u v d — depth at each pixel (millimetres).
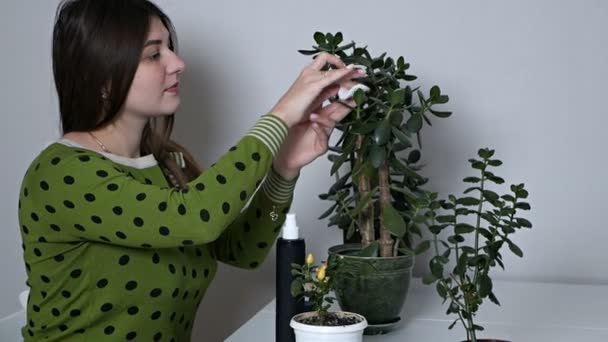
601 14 1673
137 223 1047
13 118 1896
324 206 1796
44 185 1082
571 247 1730
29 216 1118
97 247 1123
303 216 1809
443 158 1754
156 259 1167
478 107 1732
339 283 1289
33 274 1147
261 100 1814
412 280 1729
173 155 1420
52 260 1130
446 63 1732
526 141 1724
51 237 1110
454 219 1169
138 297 1154
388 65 1349
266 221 1332
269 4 1791
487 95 1727
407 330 1329
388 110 1234
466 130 1740
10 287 1941
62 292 1142
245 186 1067
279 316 1217
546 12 1690
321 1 1771
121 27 1143
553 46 1695
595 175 1705
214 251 1414
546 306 1482
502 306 1488
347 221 1448
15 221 1925
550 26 1692
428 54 1736
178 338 1269
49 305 1152
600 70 1683
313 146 1253
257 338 1299
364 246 1364
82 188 1059
